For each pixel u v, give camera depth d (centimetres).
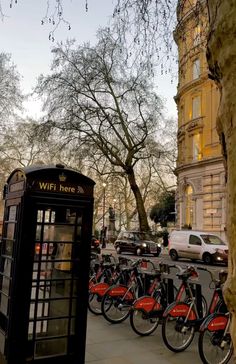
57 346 460
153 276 757
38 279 450
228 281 178
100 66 2773
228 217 184
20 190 459
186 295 655
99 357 536
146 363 520
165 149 3828
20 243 436
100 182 4753
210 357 527
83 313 473
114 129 3048
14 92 3509
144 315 649
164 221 5244
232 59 182
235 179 177
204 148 3297
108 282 880
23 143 4056
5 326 447
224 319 539
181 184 3609
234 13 181
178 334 586
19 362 425
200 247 2327
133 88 2895
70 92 2884
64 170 468
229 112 184
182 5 604
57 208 473
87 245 480
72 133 2970
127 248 2973
